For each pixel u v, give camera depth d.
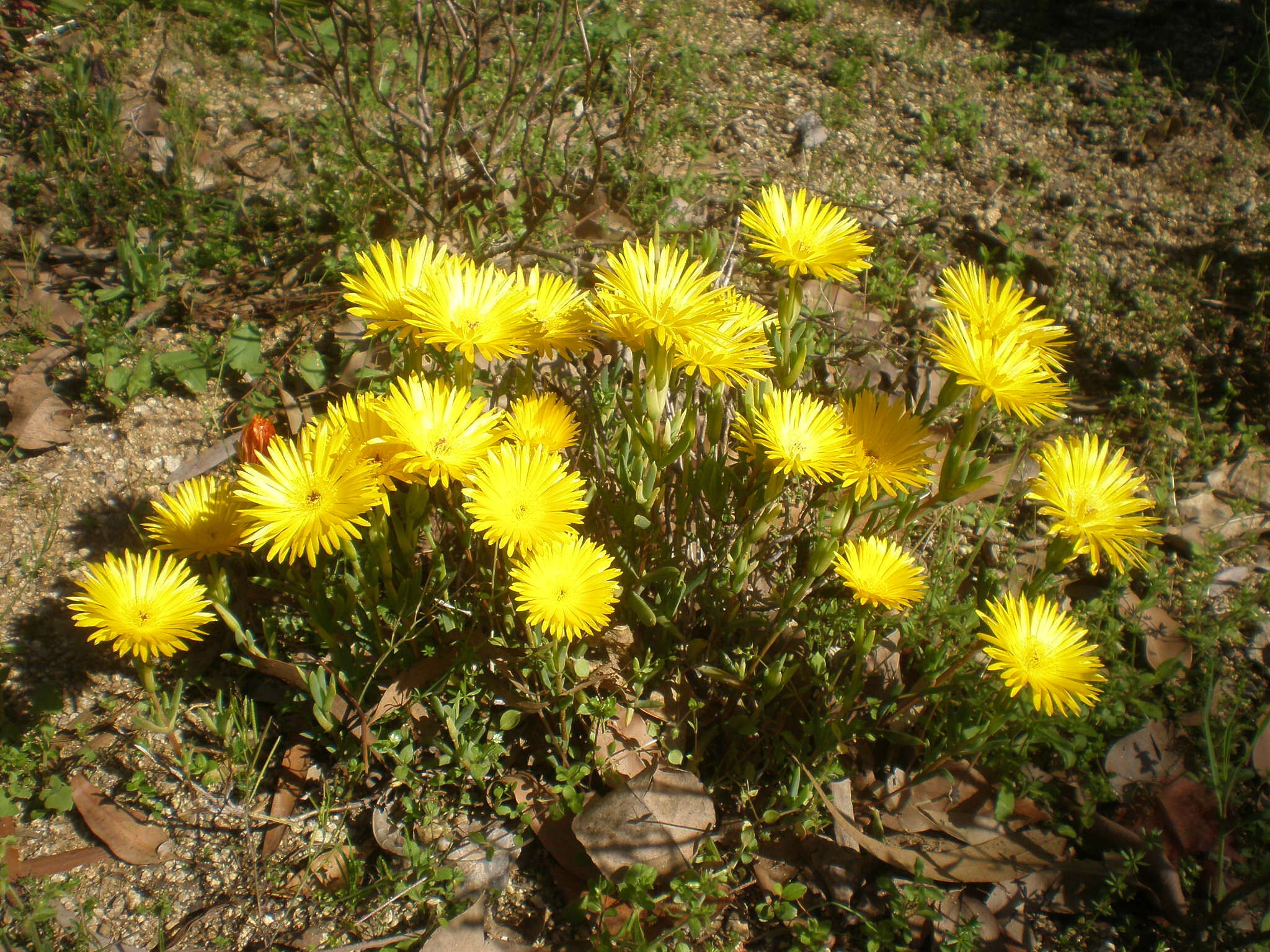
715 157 0.82
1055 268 0.74
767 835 0.45
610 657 0.47
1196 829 0.47
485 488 0.38
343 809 0.46
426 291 0.40
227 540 0.43
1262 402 0.68
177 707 0.46
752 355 0.40
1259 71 0.92
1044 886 0.46
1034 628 0.40
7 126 0.77
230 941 0.43
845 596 0.50
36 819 0.46
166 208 0.72
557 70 0.83
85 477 0.57
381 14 0.89
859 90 0.91
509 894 0.45
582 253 0.70
